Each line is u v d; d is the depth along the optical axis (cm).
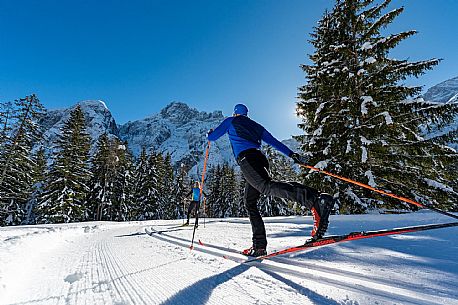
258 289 190
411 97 1127
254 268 247
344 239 204
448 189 1005
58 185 2516
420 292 159
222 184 5128
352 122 1146
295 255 277
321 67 1284
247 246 377
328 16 1410
